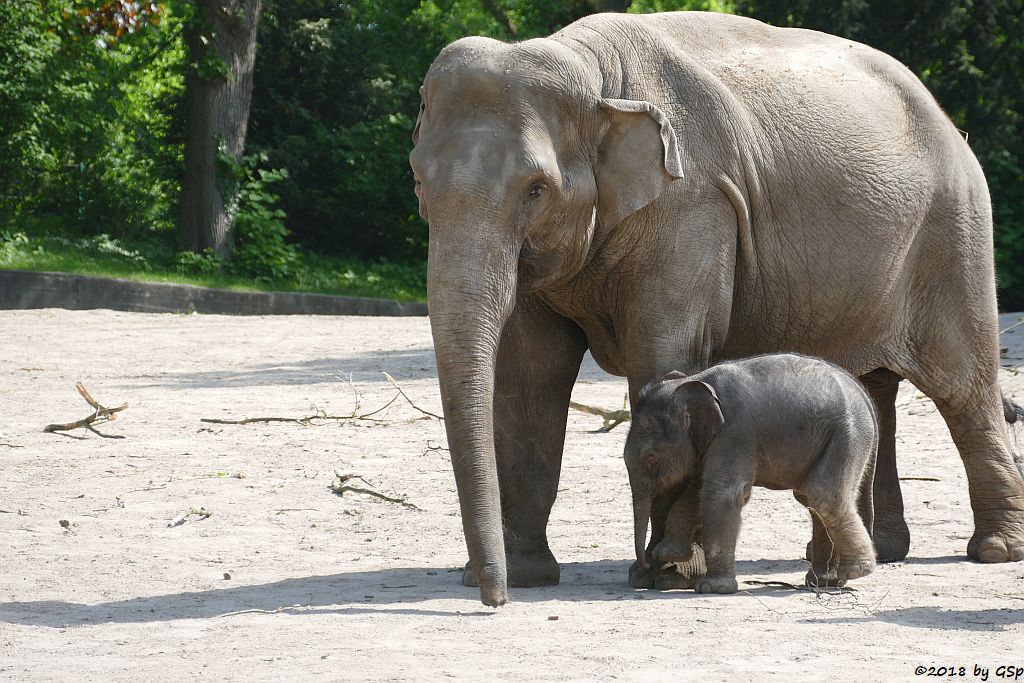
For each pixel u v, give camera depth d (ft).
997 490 39.45
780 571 35.32
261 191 188.34
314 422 67.41
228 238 180.96
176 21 188.55
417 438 62.28
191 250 178.91
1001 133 163.02
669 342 32.83
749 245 34.32
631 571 33.19
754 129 34.96
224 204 180.04
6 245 160.66
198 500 47.57
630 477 31.14
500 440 34.91
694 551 32.50
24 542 39.96
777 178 35.09
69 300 143.23
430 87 30.96
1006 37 164.55
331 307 168.14
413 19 217.56
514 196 29.78
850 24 159.33
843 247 36.14
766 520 44.01
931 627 27.30
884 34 162.40
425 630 27.27
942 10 158.51
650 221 32.78
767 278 35.32
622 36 33.47
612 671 23.39
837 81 37.17
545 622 27.96
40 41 171.63
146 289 149.38
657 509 31.94
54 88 172.45
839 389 31.37
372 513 45.98
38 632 27.99
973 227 39.45
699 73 34.12
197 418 68.44
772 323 35.99
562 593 32.37
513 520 34.58
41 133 176.24
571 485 50.78
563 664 23.98
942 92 160.04
